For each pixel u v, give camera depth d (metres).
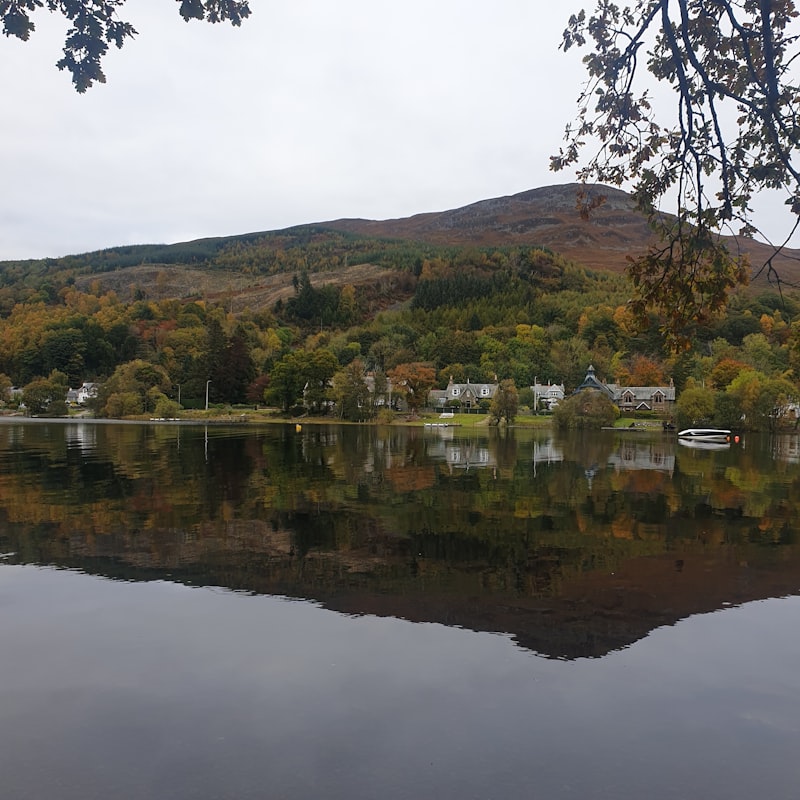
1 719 5.90
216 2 7.23
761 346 125.62
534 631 8.30
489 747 5.53
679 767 5.29
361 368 108.44
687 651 7.70
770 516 17.27
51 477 23.97
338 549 12.60
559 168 6.99
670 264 6.27
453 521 15.76
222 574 10.73
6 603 9.09
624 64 6.33
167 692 6.43
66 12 6.91
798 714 6.18
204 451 37.94
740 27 5.70
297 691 6.50
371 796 4.86
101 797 4.82
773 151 6.04
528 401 116.94
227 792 4.89
